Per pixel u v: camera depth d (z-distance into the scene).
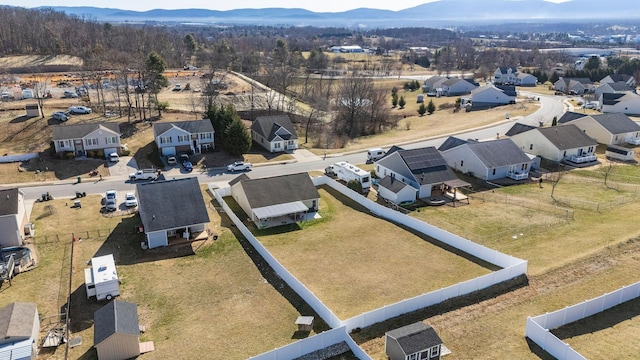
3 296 37.88
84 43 164.12
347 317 33.56
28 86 108.44
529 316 32.12
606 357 28.70
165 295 38.19
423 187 57.34
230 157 75.50
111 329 30.28
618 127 79.06
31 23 174.50
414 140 86.44
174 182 51.34
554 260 39.81
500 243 44.22
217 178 66.75
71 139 70.38
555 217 49.75
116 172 67.88
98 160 71.06
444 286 37.69
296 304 35.94
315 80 156.12
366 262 42.22
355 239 47.19
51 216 52.69
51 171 66.75
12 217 45.03
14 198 46.84
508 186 61.00
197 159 73.94
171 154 74.88
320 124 104.94
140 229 48.88
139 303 37.09
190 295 38.09
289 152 80.25
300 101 126.56
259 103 111.94
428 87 161.25
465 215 51.97
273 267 41.34
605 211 50.56
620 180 61.88
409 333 28.55
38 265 42.69
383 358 29.39
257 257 43.72
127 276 41.16
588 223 47.44
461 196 57.97
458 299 35.00
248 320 34.28
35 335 32.34
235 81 132.38
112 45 164.38
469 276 39.09
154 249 46.00
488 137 85.69
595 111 106.56
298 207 52.34
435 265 41.19
